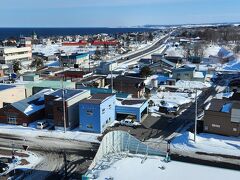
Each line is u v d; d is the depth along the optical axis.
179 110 57.66
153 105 60.56
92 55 143.38
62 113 47.69
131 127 48.91
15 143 43.31
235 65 109.62
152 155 24.84
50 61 132.38
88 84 70.19
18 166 36.12
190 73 83.56
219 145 41.25
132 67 104.75
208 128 45.84
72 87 67.38
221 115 44.59
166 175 21.45
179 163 23.39
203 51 144.88
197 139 43.03
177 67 95.38
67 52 160.88
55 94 52.69
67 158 38.22
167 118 53.16
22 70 103.75
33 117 51.91
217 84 81.00
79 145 42.31
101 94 52.41
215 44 187.25
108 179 21.08
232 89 74.31
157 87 75.56
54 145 42.44
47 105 52.91
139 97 67.06
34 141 44.00
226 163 36.25
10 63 110.19
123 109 51.94
